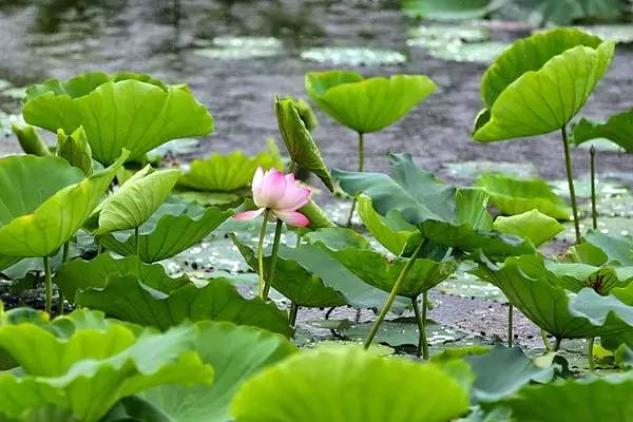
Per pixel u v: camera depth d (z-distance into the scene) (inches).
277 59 557.6
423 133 447.5
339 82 365.7
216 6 691.4
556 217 363.3
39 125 309.1
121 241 291.4
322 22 656.4
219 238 348.8
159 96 306.2
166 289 282.5
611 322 268.2
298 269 287.3
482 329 316.2
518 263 279.0
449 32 633.0
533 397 247.6
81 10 660.7
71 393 239.6
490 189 370.9
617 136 340.5
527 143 435.5
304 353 232.7
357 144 434.3
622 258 309.3
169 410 251.6
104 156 309.6
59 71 515.5
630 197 386.6
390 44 601.3
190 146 423.8
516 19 668.1
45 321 253.6
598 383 245.8
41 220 267.3
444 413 233.1
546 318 272.2
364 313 317.4
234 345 253.6
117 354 242.1
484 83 337.4
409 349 302.4
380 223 293.9
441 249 281.9
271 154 382.9
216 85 506.6
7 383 238.5
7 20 625.3
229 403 251.3
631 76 533.6
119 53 557.9
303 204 282.2
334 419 233.3
